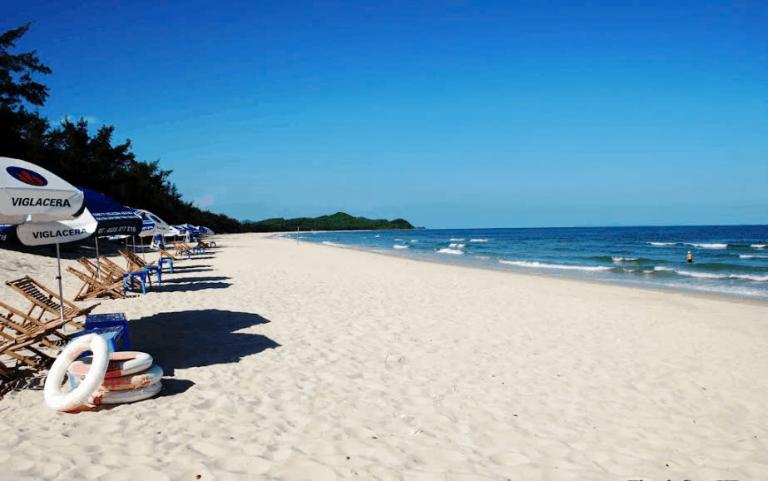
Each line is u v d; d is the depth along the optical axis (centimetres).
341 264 2311
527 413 498
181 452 390
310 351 700
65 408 458
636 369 662
